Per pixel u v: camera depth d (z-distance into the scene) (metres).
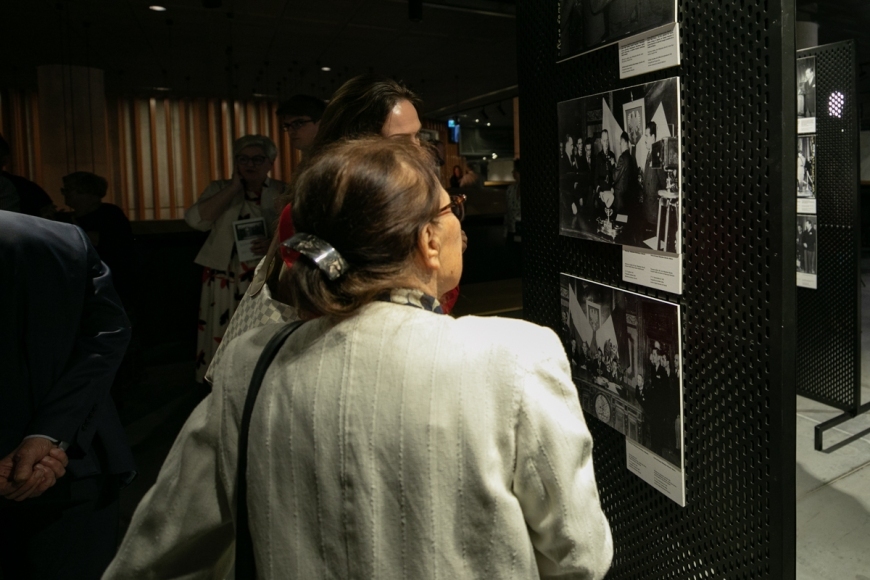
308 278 0.71
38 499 1.46
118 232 4.05
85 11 7.31
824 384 3.64
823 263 3.57
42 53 9.32
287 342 0.77
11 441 1.37
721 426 1.13
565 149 1.43
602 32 1.28
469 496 0.67
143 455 3.30
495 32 8.52
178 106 13.26
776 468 1.04
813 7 6.86
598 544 0.72
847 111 3.35
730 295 1.08
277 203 1.15
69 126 9.34
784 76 0.96
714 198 1.09
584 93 1.38
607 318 1.36
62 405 1.38
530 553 0.69
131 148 13.05
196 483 0.79
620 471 1.43
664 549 1.32
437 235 0.75
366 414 0.68
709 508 1.19
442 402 0.67
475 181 11.36
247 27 8.16
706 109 1.09
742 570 1.13
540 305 1.62
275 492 0.72
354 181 0.71
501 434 0.67
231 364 0.80
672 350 1.19
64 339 1.41
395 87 1.35
